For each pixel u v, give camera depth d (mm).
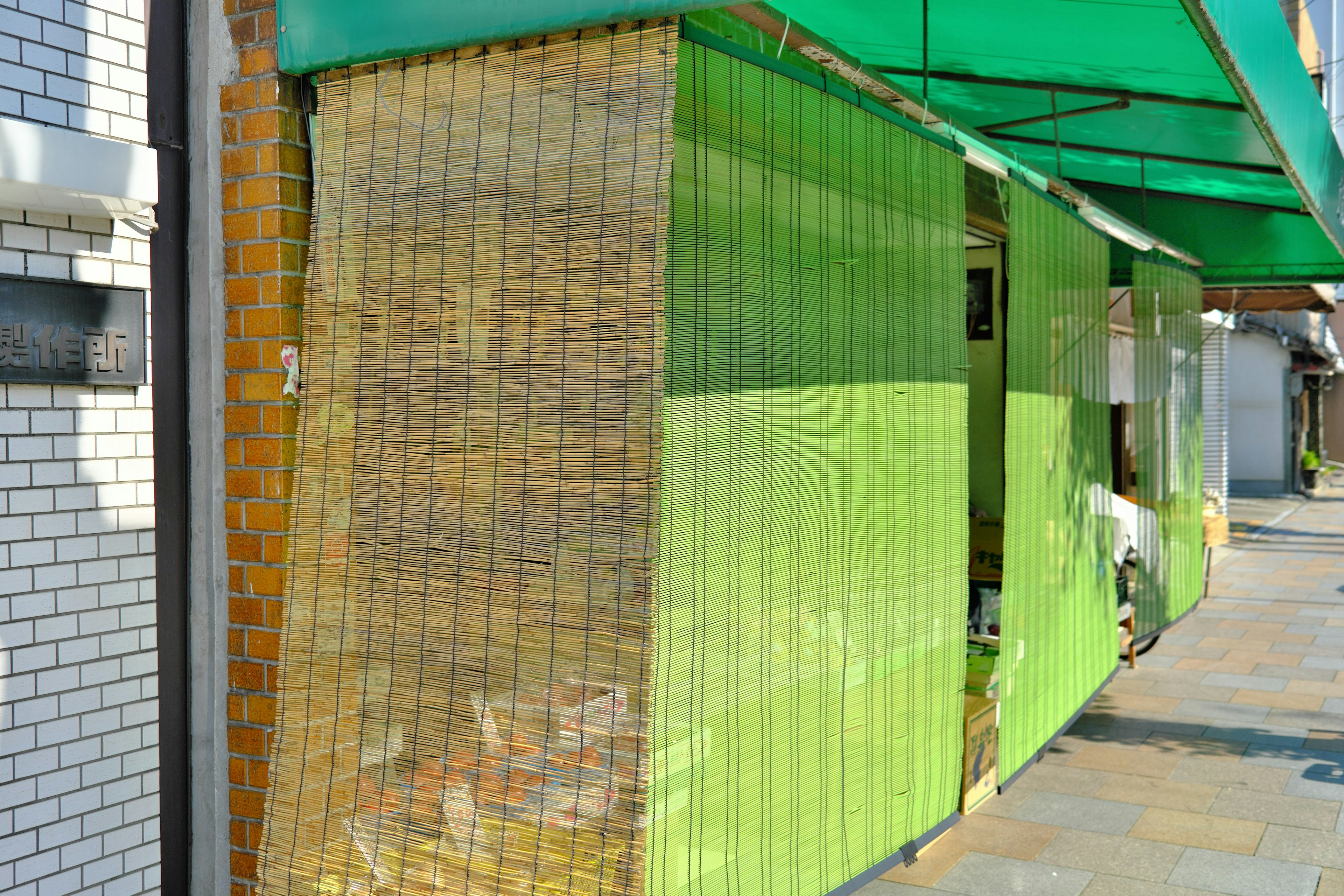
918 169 3816
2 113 2863
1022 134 6629
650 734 2531
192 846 3359
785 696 3152
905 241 3736
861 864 3537
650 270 2535
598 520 2604
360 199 2973
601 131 2602
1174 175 7562
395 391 2904
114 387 3148
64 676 3039
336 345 3006
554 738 2650
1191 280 8867
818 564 3291
